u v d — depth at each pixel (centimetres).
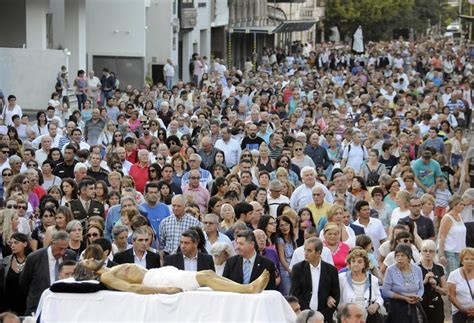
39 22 5284
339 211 2098
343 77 6638
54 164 2758
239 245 1767
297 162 2967
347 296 1791
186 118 3888
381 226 2195
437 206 2897
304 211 2116
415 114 4372
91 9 6253
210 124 3534
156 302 1327
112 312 1329
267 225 1992
